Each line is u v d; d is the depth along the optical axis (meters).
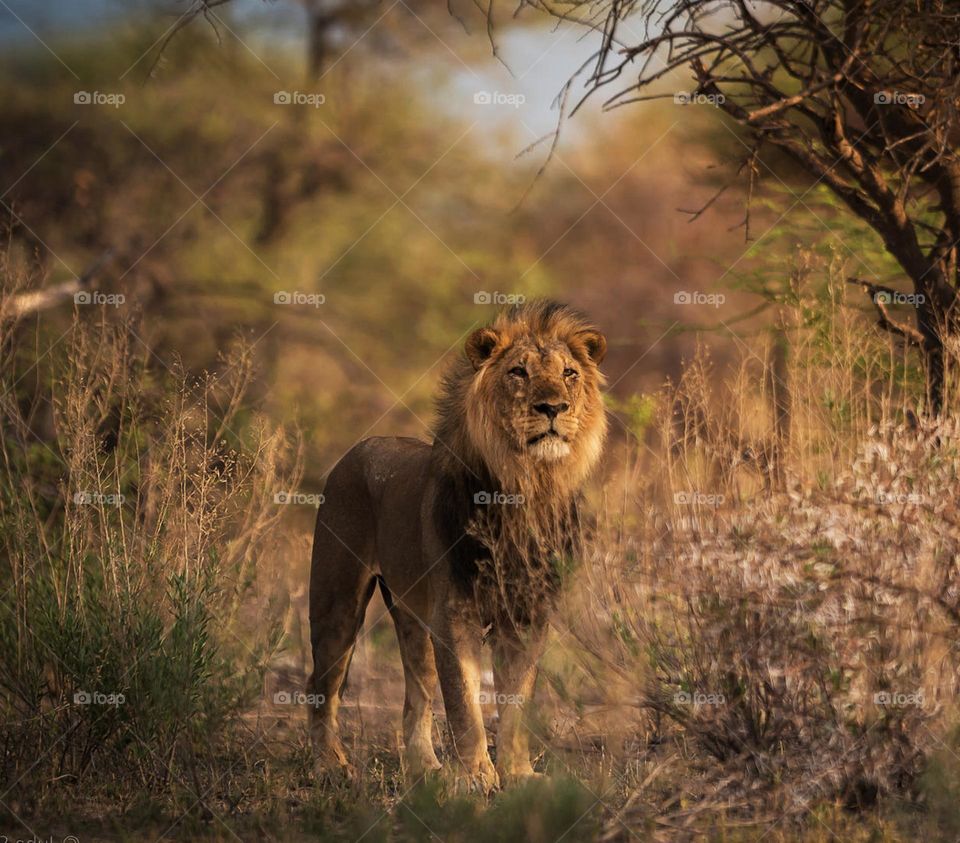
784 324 11.53
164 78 29.86
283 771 9.75
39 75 29.50
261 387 21.86
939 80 11.97
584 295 35.47
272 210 31.25
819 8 11.85
